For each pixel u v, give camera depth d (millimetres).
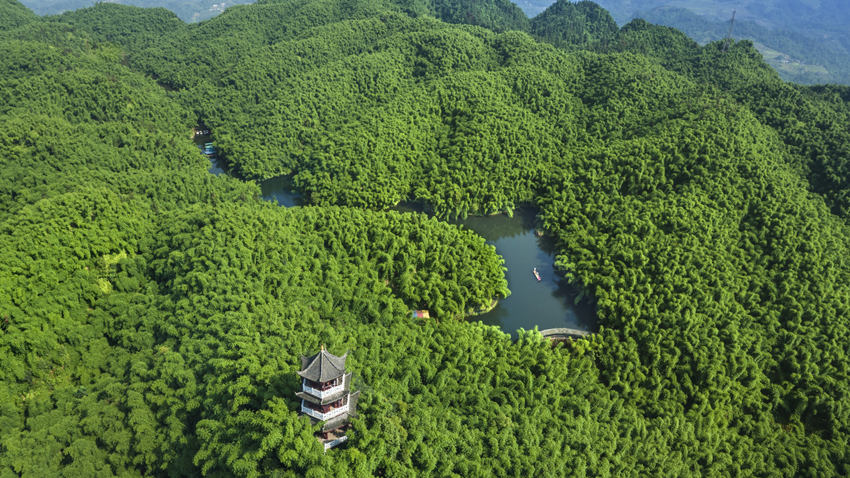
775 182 150500
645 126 187250
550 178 176625
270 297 107188
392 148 183875
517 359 107375
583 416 95438
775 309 122125
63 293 108438
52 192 135500
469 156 178250
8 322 98188
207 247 116500
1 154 146250
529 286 145375
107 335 109938
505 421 88562
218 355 89062
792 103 186500
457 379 98938
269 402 73562
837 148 163125
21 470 78438
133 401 86938
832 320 118000
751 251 136125
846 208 151625
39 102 175250
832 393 105875
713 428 98625
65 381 100250
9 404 90250
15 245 111062
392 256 131250
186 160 184375
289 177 196875
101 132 172750
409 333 107875
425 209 174500
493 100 198625
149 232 133875
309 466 67625
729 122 170250
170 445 81250
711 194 151000
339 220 140750
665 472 89375
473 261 136625
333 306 113875
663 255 132875
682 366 108562
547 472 81688
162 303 110875
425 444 78438
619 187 164125
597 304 130250
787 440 98750
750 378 108375
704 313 119500
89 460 81312
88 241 119812
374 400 79375
